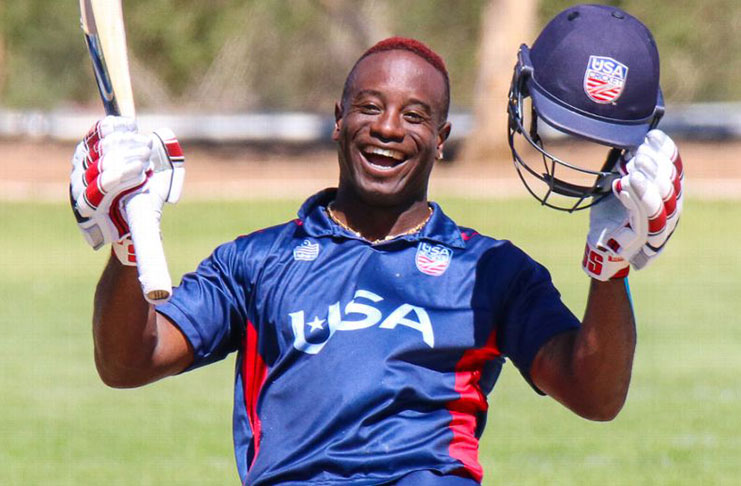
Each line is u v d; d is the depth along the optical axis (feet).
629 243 37.60
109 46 41.09
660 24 454.81
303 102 495.41
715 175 332.39
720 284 188.65
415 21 462.60
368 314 42.19
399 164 43.98
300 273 43.34
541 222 258.37
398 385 41.29
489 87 348.18
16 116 390.63
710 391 119.24
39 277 193.77
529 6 348.59
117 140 36.76
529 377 42.75
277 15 483.92
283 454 41.34
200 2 464.65
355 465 40.60
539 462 93.76
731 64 482.28
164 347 42.42
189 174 338.13
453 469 40.88
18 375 126.62
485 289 43.01
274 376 42.47
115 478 89.45
